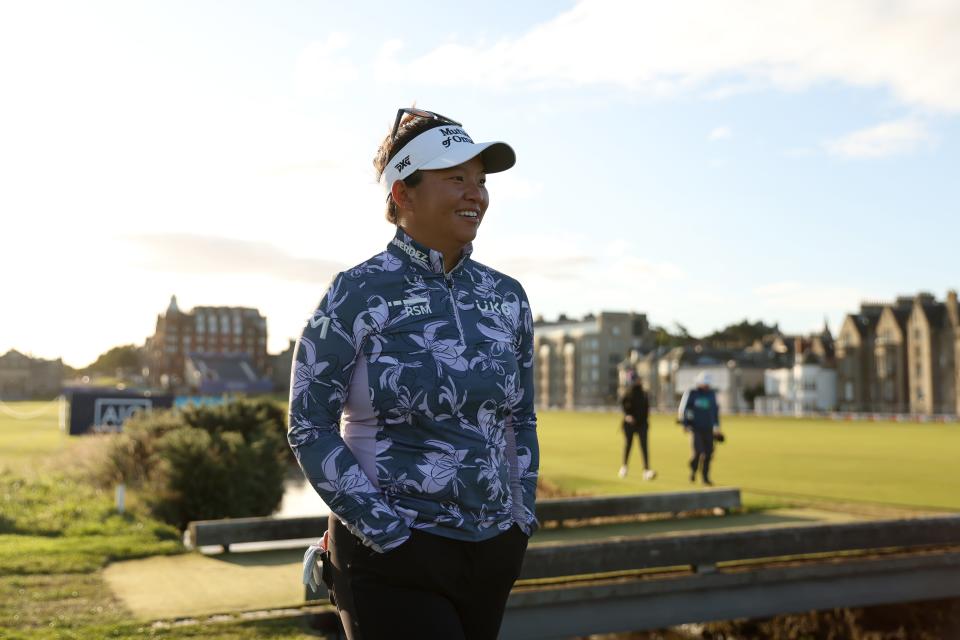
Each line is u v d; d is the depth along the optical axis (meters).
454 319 2.21
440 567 2.10
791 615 7.71
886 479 15.77
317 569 2.42
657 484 15.00
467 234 2.27
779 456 22.75
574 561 5.82
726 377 112.50
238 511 11.25
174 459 11.15
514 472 2.38
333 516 2.25
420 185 2.25
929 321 92.12
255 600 6.07
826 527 6.56
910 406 94.81
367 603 2.11
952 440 32.88
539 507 9.19
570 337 146.12
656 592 6.06
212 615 5.64
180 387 173.25
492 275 2.43
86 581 6.70
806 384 104.88
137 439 14.10
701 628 8.06
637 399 16.03
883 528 6.72
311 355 2.13
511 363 2.27
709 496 10.16
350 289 2.16
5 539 8.40
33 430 34.41
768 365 120.56
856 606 6.71
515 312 2.41
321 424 2.12
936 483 14.88
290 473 18.12
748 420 69.75
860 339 101.88
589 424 53.91
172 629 5.32
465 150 2.22
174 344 175.25
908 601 6.86
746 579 6.30
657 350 132.88
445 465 2.12
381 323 2.15
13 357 149.88
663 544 6.08
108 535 8.84
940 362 91.12
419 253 2.23
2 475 14.21
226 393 21.88
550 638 5.85
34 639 5.01
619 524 9.86
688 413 14.55
